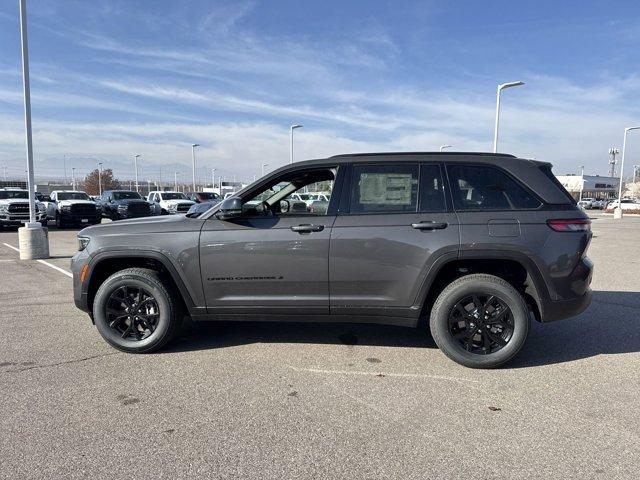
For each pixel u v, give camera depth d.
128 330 4.80
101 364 4.48
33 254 11.60
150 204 26.61
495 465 2.85
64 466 2.83
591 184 111.00
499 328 4.40
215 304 4.65
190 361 4.57
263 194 5.02
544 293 4.30
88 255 4.77
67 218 22.70
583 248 4.34
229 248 4.54
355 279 4.45
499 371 4.34
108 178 93.62
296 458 2.92
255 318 4.68
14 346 4.99
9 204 20.03
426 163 4.52
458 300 4.38
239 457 2.93
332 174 4.65
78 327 5.69
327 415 3.48
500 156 4.55
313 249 4.44
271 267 4.52
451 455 2.96
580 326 5.75
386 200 4.50
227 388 3.95
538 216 4.32
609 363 4.53
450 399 3.75
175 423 3.36
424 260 4.33
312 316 4.60
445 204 4.42
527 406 3.62
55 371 4.31
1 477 2.72
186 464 2.86
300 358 4.66
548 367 4.43
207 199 30.50
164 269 4.88
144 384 4.03
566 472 2.78
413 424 3.35
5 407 3.60
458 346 4.41
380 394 3.84
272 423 3.36
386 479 2.72
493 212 4.35
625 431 3.25
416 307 4.43
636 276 9.38
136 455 2.95
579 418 3.43
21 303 6.92
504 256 4.26
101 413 3.50
